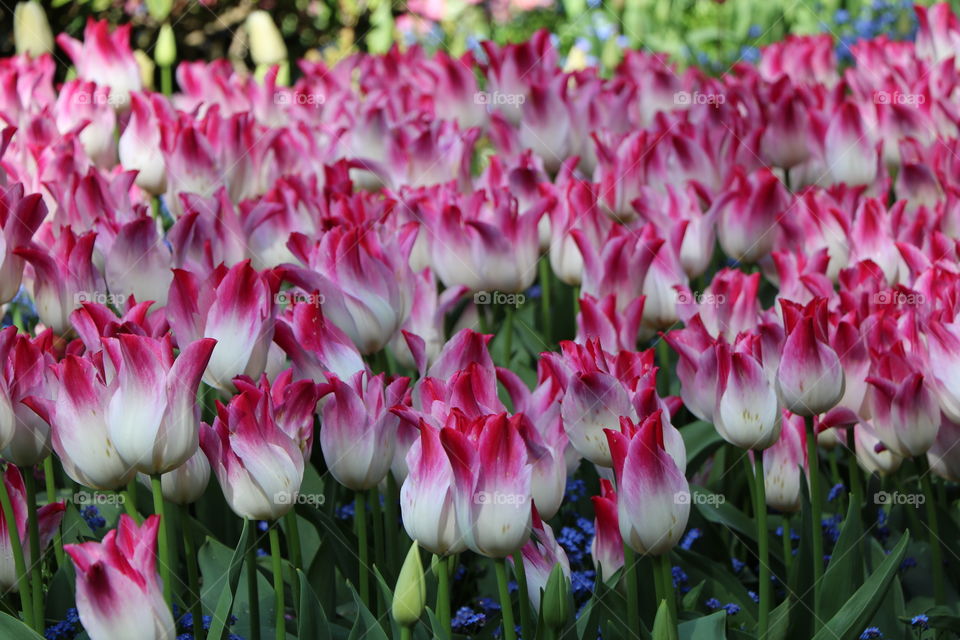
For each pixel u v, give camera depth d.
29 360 2.40
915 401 2.75
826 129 4.57
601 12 9.78
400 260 3.13
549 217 3.83
